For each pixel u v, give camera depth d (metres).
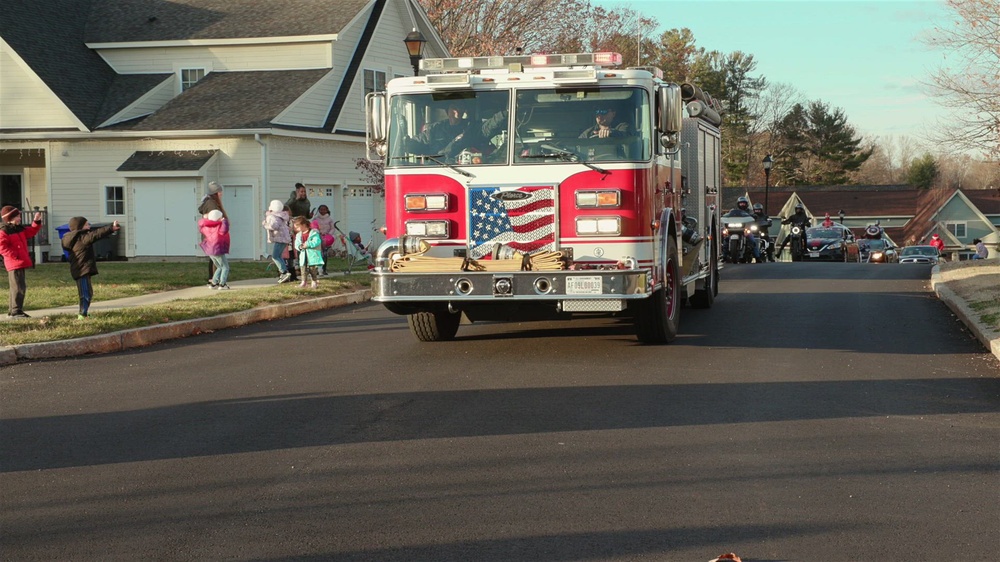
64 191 32.59
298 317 17.03
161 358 12.62
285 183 31.91
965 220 82.25
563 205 11.37
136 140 31.95
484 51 46.69
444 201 11.55
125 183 31.67
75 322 14.16
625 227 11.26
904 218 83.69
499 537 5.71
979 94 21.08
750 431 8.16
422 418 8.70
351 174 34.69
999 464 7.17
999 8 20.33
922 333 13.73
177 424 8.72
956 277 20.66
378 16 35.56
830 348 12.44
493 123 11.55
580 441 7.86
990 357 11.69
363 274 23.30
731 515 6.06
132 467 7.34
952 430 8.19
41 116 32.22
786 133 105.06
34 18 34.28
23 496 6.68
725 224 33.22
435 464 7.24
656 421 8.51
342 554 5.48
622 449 7.60
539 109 11.48
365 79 35.44
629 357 11.79
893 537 5.67
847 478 6.82
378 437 8.06
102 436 8.34
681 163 13.66
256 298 17.66
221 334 14.89
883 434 8.05
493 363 11.48
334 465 7.26
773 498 6.39
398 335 14.20
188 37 34.34
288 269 21.25
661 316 12.29
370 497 6.48
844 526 5.86
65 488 6.84
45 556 5.55
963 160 25.16
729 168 100.75
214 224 19.52
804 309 16.62
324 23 33.81
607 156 11.31
